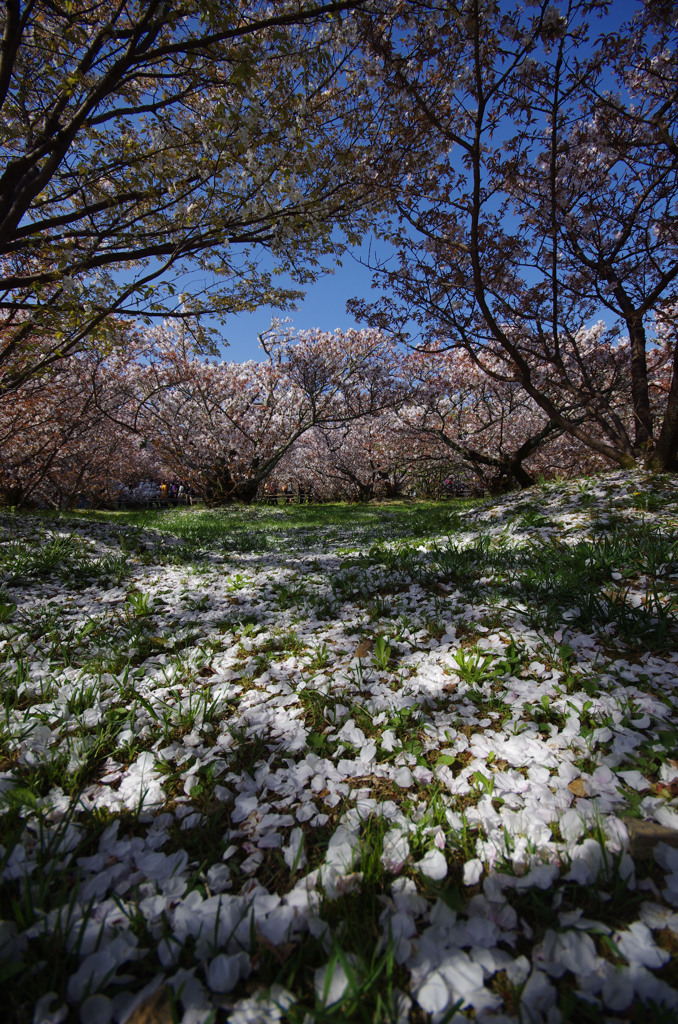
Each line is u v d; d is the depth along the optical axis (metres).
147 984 0.99
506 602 3.00
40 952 1.05
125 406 18.86
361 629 2.96
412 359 17.92
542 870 1.17
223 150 4.62
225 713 2.12
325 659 2.57
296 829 1.38
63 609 3.67
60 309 4.73
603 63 5.39
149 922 1.12
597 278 8.02
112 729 1.99
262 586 4.36
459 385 17.09
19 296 6.10
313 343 19.00
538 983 0.93
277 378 20.09
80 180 5.84
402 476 24.97
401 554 4.73
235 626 3.17
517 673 2.20
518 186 7.10
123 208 6.57
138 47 4.26
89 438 17.88
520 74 5.52
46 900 1.18
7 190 4.83
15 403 12.90
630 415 11.89
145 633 3.14
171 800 1.59
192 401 18.91
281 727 1.97
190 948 1.06
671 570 3.02
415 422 18.36
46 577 4.55
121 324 6.12
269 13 5.20
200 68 4.50
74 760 1.77
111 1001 0.94
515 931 1.08
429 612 3.10
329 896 1.17
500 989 0.96
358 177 6.09
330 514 14.53
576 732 1.72
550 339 8.89
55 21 5.36
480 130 5.35
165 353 17.55
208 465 18.80
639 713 1.75
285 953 1.04
